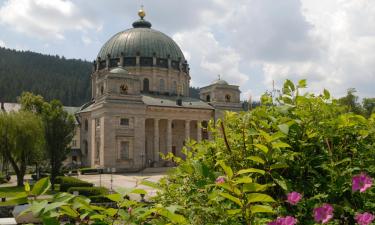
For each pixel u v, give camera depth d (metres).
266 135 6.11
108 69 131.38
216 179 5.81
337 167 6.81
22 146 66.69
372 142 7.64
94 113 111.94
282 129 6.13
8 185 75.00
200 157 8.52
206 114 124.25
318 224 5.60
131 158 106.56
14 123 66.31
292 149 7.02
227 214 5.97
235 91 129.50
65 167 115.06
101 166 104.06
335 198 6.45
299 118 7.31
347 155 7.33
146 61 132.38
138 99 109.00
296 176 6.84
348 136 7.43
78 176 94.25
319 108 7.54
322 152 7.11
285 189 6.02
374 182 6.51
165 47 136.88
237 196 5.46
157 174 98.69
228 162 7.26
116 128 105.25
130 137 106.75
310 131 7.16
